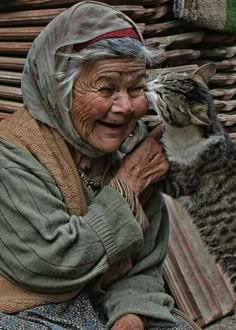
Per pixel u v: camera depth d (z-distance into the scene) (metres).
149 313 2.03
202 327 3.20
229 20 3.56
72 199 1.96
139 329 1.99
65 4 3.45
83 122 1.91
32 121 1.98
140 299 2.06
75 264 1.87
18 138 1.95
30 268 1.89
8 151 1.91
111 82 1.87
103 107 1.88
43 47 1.91
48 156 1.95
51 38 1.88
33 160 1.93
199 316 3.18
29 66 1.97
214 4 3.46
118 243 1.89
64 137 1.98
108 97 1.89
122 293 2.07
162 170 2.04
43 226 1.86
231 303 3.34
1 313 1.91
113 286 2.09
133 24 1.95
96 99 1.87
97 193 2.05
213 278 3.36
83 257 1.87
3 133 1.96
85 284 1.99
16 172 1.88
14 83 3.57
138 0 3.38
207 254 3.37
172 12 3.47
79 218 1.90
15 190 1.88
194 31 3.61
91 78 1.86
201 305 3.21
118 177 1.98
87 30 1.85
